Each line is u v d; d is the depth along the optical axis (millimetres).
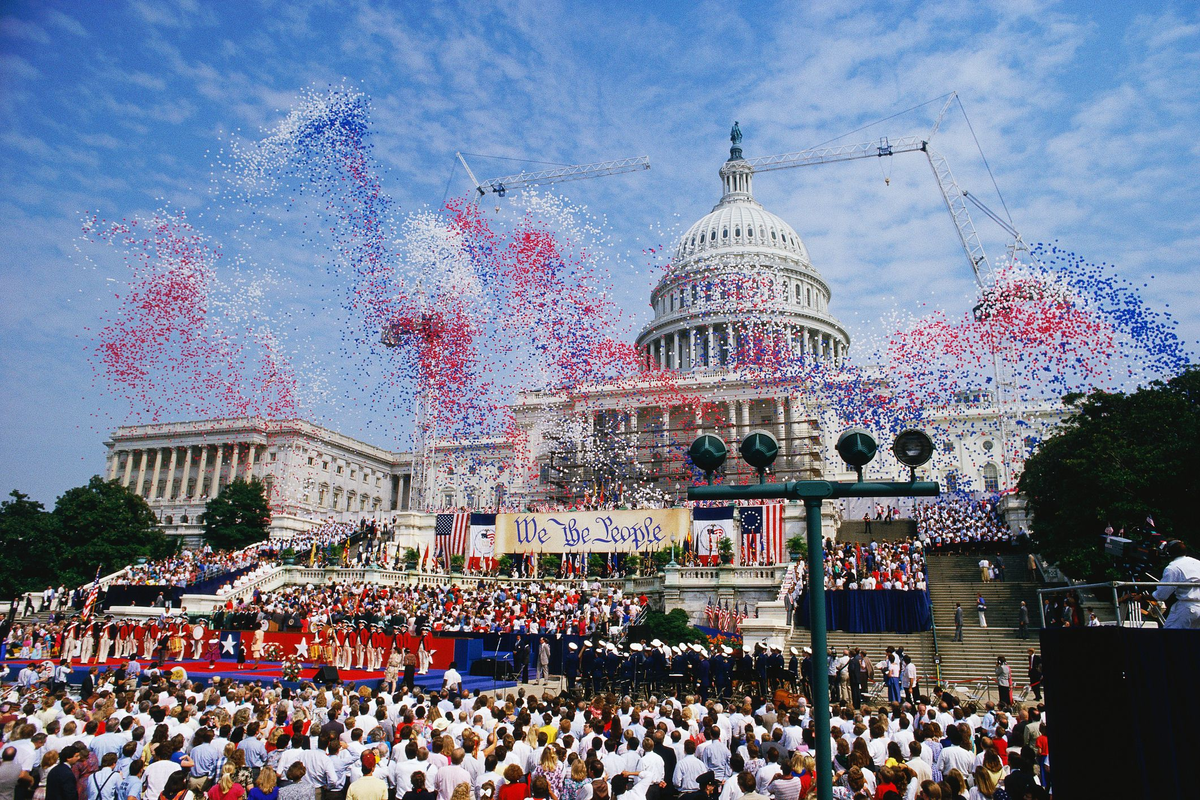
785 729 16906
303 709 17719
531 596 48625
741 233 126062
